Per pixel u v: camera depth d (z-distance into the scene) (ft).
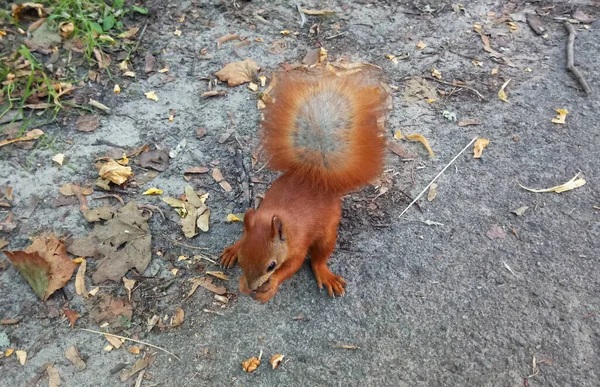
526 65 2.06
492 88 1.96
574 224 1.54
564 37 2.18
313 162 1.23
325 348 1.28
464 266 1.44
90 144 1.72
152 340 1.29
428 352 1.28
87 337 1.28
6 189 1.58
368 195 1.62
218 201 1.59
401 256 1.47
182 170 1.67
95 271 1.40
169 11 2.22
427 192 1.63
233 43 2.12
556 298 1.38
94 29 2.05
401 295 1.38
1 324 1.30
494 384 1.22
